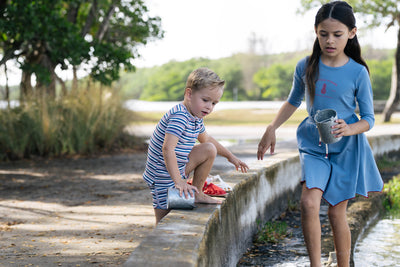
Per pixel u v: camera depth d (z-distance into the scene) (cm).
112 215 566
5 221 548
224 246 369
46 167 1005
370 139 1012
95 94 1277
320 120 335
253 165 577
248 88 7225
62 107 1215
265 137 386
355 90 347
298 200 694
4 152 1127
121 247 432
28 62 1278
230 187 411
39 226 520
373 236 521
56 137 1177
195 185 365
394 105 2267
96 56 1312
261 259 428
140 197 677
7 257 404
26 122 1151
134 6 1548
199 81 332
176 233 282
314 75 350
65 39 1188
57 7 1216
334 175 350
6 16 1127
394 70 2264
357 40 351
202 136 380
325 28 333
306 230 345
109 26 1541
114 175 894
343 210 361
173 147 334
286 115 388
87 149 1226
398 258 441
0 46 1294
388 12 2200
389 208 675
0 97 1173
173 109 345
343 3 337
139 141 1396
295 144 1227
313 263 342
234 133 1828
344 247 365
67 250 424
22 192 734
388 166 1016
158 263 232
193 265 235
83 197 688
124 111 1326
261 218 527
